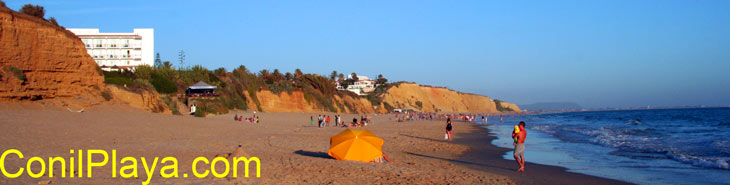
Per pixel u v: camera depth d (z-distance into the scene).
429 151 20.48
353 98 102.69
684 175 13.46
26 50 31.78
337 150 14.75
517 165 15.91
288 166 13.02
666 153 19.17
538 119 88.56
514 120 83.06
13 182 9.12
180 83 55.59
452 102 151.62
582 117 98.69
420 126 48.47
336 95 95.81
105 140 19.80
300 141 23.09
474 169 14.55
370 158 14.53
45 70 32.81
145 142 19.97
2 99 29.06
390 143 23.94
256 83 70.81
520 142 14.18
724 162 15.79
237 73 69.62
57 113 27.33
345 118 68.88
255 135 27.12
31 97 31.19
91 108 34.16
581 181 12.38
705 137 29.06
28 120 22.59
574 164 16.14
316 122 50.91
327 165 13.34
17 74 30.53
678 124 53.44
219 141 21.70
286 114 64.38
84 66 36.06
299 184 10.36
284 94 73.75
